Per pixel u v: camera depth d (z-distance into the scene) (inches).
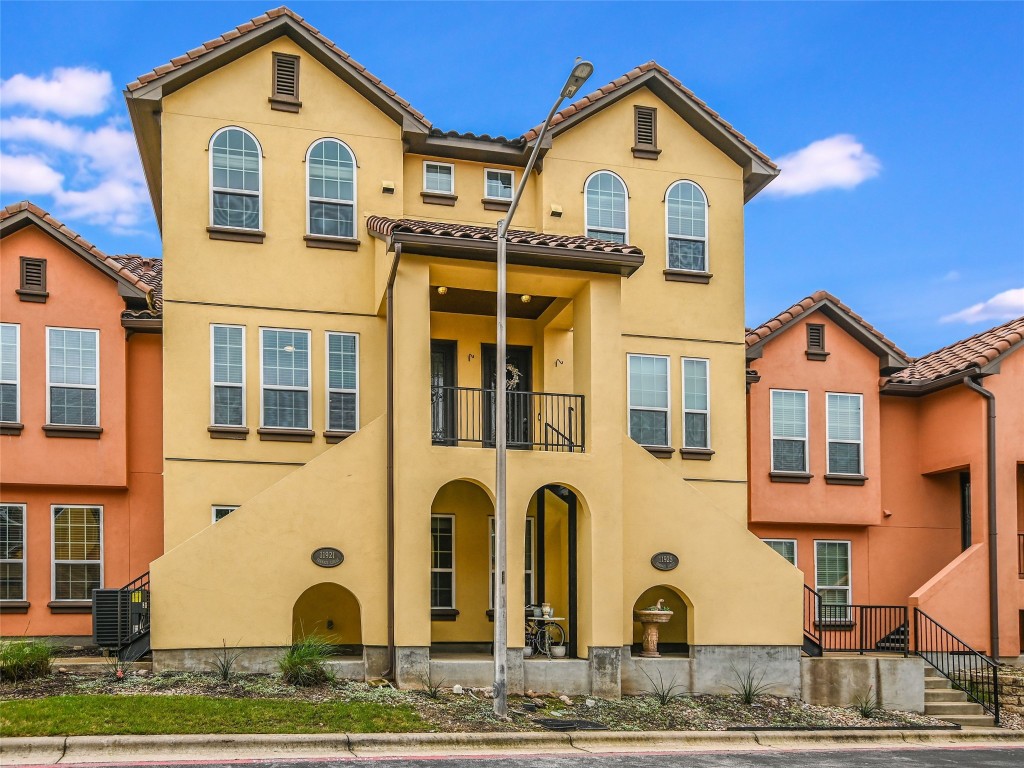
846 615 885.8
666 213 840.9
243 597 635.5
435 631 757.9
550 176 818.2
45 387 728.3
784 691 722.8
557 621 718.5
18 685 572.1
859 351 919.7
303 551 650.2
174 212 730.2
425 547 655.8
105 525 743.7
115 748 487.8
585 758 536.7
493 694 639.1
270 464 729.6
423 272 675.4
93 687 574.6
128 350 761.6
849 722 682.2
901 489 934.4
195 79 746.8
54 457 724.7
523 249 674.2
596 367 703.7
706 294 842.2
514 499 673.6
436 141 796.0
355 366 756.6
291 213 756.0
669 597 794.2
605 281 713.0
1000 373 881.5
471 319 804.0
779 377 893.8
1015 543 863.1
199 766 468.4
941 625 808.9
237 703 552.7
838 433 903.7
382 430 677.3
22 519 729.0
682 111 854.5
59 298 737.6
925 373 952.9
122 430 740.0
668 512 720.3
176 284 724.0
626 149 839.1
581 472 688.4
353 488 665.6
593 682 673.0
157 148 781.3
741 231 858.8
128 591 636.7
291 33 765.9
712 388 831.1
